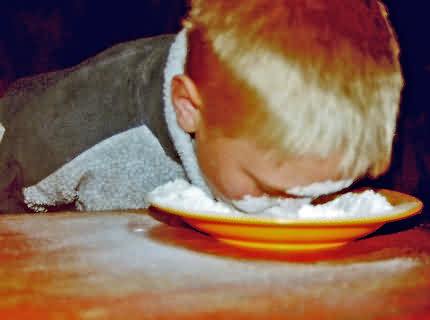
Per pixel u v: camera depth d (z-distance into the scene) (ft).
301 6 2.12
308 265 2.06
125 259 2.07
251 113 2.12
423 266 2.07
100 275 1.90
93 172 3.53
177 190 2.71
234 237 2.23
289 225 2.10
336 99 2.00
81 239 2.31
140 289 1.78
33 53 10.35
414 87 7.90
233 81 2.16
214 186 2.50
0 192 3.73
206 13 2.35
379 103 2.08
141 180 3.48
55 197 3.74
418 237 2.48
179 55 2.88
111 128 3.45
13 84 4.05
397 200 2.62
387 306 1.70
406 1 7.93
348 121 2.02
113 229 2.48
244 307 1.67
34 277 1.87
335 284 1.87
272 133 2.08
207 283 1.85
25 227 2.47
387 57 2.14
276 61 2.04
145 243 2.28
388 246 2.33
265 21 2.12
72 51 10.56
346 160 2.10
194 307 1.66
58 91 3.63
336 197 2.68
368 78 2.04
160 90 3.31
